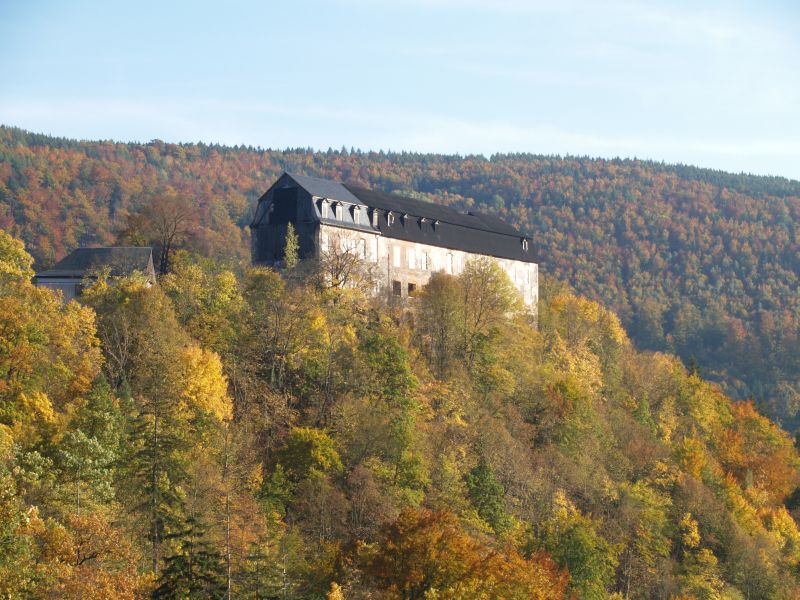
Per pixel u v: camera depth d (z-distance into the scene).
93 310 116.75
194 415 101.38
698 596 115.25
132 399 101.25
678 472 135.25
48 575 65.19
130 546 73.31
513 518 108.75
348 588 77.94
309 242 140.12
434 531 79.44
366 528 95.06
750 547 125.81
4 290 109.88
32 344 101.75
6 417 92.94
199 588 74.81
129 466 86.62
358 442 108.44
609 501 122.88
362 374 118.56
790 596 123.25
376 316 135.88
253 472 98.44
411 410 116.69
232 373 116.38
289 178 143.50
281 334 122.38
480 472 111.50
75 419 92.44
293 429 106.81
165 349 109.88
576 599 94.81
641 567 115.00
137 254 138.00
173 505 82.56
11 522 65.00
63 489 81.25
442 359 136.12
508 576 79.62
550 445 129.38
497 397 133.62
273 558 79.69
